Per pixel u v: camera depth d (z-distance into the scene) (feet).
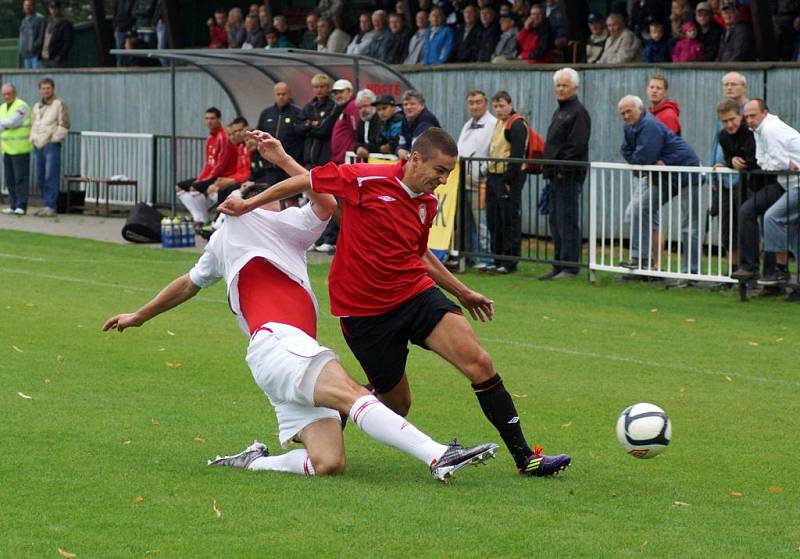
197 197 169.07
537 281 128.26
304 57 158.71
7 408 69.82
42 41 233.14
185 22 235.61
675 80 149.18
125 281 124.67
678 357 89.40
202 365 83.87
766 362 87.76
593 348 92.58
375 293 57.11
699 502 53.72
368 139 139.64
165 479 55.42
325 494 52.90
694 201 120.57
